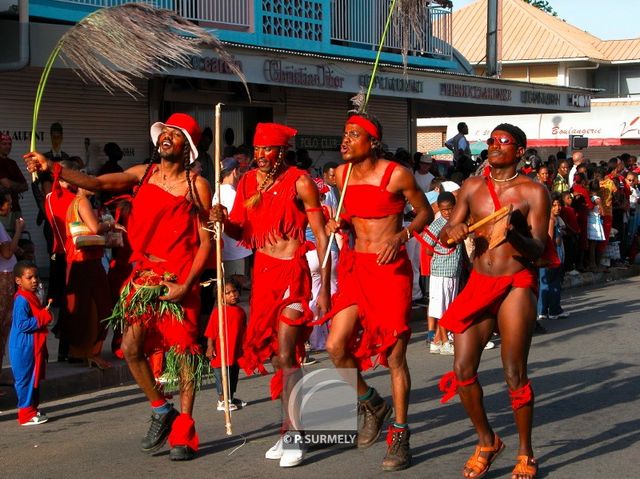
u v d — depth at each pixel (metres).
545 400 9.27
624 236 22.50
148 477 6.95
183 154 7.19
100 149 15.92
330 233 7.15
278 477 6.86
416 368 10.96
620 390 9.66
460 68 24.88
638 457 7.27
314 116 20.41
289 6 18.72
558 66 47.31
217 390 9.03
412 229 7.02
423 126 44.31
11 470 7.27
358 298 7.06
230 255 11.12
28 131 14.84
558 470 6.94
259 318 7.24
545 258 6.60
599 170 22.19
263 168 7.25
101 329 10.36
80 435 8.32
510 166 6.62
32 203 14.96
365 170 7.12
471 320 6.53
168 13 7.03
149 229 7.12
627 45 50.12
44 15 14.30
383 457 7.30
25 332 8.65
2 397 9.41
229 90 17.98
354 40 20.17
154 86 16.73
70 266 10.37
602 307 16.19
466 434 7.96
